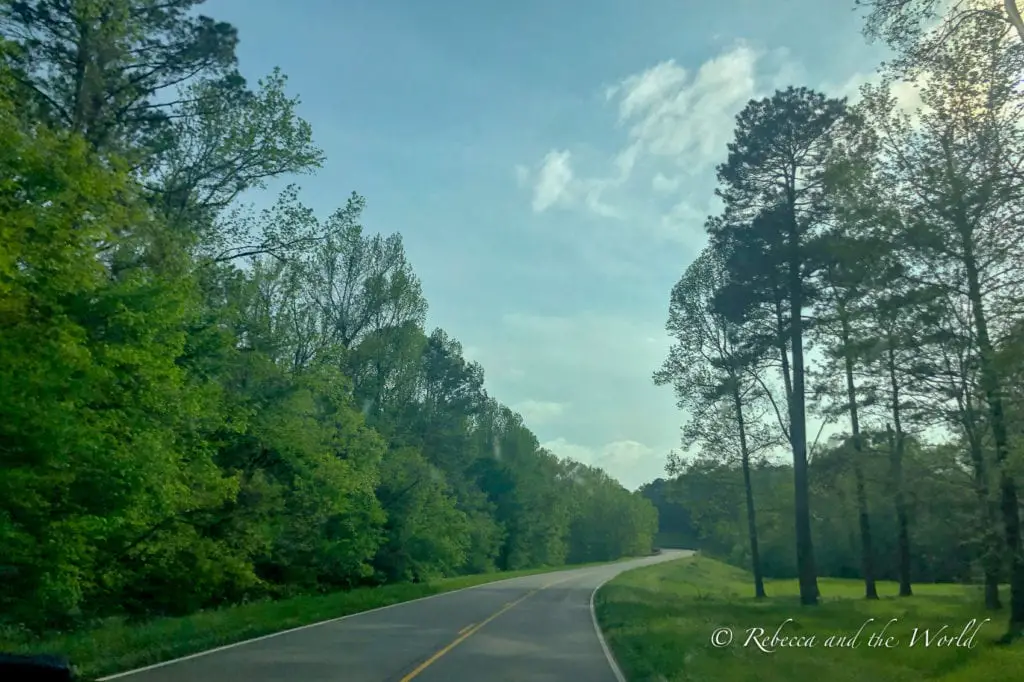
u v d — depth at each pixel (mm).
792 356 31609
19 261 13938
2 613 16328
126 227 17234
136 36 19156
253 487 27578
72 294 15117
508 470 89000
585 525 127188
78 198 14859
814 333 29906
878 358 21562
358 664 14266
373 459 34719
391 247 42969
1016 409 18703
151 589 24453
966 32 14016
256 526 27906
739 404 38688
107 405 15898
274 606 24016
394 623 22703
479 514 75250
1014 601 20109
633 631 20312
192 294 19344
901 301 20125
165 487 16891
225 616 19984
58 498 15766
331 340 37469
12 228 13102
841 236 22328
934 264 20031
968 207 18719
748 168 31516
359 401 44031
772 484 47344
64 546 15289
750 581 67375
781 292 31031
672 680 13258
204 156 21906
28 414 13422
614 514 127750
